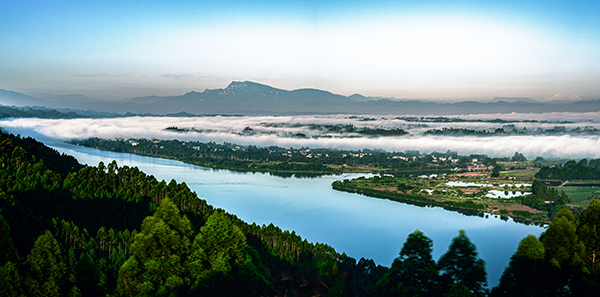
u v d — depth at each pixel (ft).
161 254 234.99
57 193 377.71
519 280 186.50
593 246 191.21
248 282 238.89
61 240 286.25
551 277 184.03
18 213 306.55
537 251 185.16
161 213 263.08
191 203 418.72
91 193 402.93
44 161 505.66
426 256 198.90
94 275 224.94
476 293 188.44
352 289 265.54
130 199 414.82
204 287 224.12
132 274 225.76
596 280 181.47
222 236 238.68
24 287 205.98
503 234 563.89
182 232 257.14
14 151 443.32
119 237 299.58
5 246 224.33
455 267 194.08
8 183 375.86
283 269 288.10
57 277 213.66
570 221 201.87
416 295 193.16
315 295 260.01
